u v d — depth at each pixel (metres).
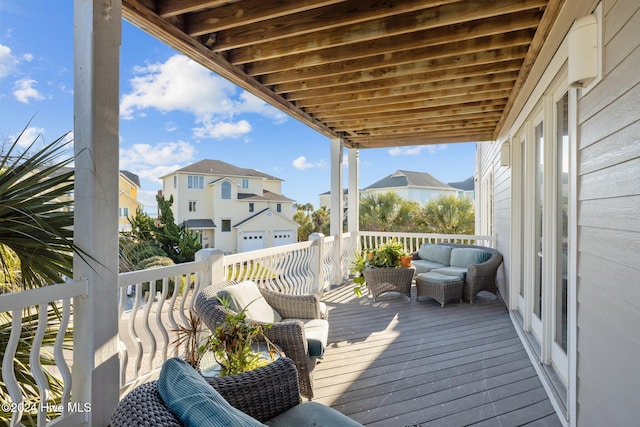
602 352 1.70
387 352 3.47
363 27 2.90
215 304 2.52
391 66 3.48
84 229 1.96
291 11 2.51
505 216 5.34
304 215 24.81
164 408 1.07
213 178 21.47
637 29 1.38
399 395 2.66
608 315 1.64
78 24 1.96
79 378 1.99
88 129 1.94
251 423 0.99
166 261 2.88
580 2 1.87
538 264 3.64
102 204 1.99
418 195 22.06
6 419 1.82
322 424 1.56
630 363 1.45
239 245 20.95
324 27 2.71
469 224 13.09
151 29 2.62
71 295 1.88
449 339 3.82
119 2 2.06
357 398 2.62
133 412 1.04
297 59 3.45
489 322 4.40
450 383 2.84
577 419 2.00
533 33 2.85
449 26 2.91
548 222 3.01
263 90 3.99
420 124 5.72
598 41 1.70
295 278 4.93
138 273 2.36
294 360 2.50
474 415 2.40
